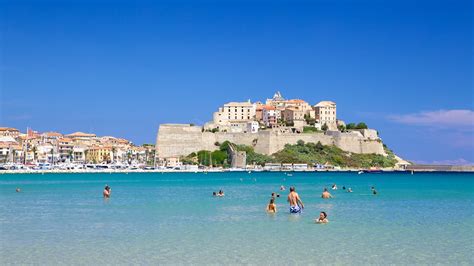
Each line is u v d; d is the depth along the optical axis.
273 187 133.38
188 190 118.50
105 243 41.66
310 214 62.00
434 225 51.88
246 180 185.00
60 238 44.00
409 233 46.59
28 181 169.12
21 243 41.66
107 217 59.06
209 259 35.97
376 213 63.22
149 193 106.06
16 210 67.25
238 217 58.97
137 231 47.88
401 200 85.50
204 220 56.12
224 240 42.97
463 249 39.38
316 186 138.75
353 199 87.81
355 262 35.25
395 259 36.09
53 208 70.31
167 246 40.44
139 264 34.59
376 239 43.44
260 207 71.81
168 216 60.09
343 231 47.81
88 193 103.88
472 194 102.62
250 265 34.44
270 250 38.91
